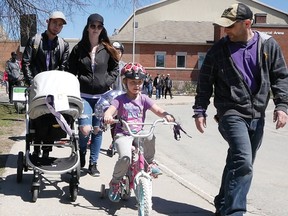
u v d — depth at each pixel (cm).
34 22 1488
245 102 464
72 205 542
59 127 589
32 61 684
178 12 6044
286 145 1200
